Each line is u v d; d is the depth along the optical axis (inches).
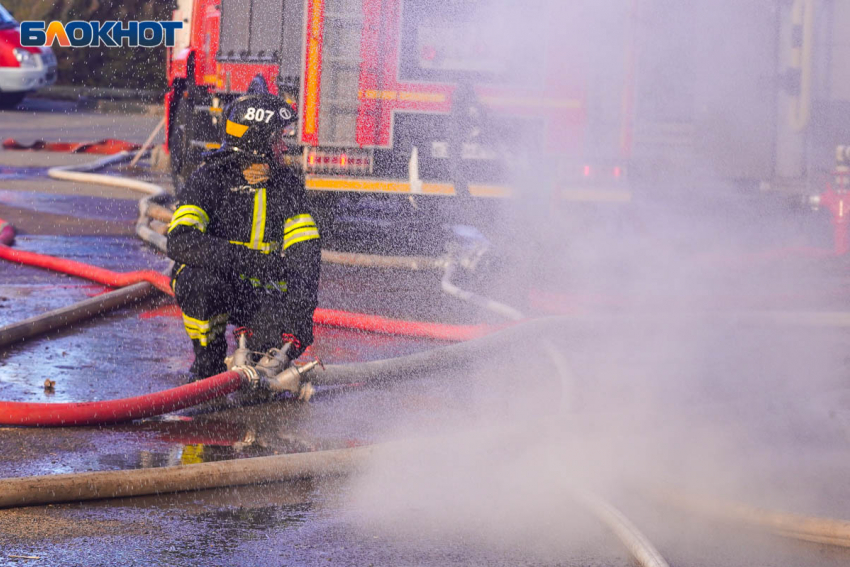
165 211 952.3
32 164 1486.2
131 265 771.4
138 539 279.4
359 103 786.2
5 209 1024.9
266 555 273.6
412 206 839.7
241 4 924.0
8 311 588.7
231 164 428.5
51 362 484.1
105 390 438.0
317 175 789.2
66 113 2353.6
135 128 2122.3
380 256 782.5
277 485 329.1
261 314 432.8
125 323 581.6
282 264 431.5
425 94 793.6
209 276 428.1
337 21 777.6
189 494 316.5
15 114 2257.6
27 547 270.4
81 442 362.6
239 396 428.1
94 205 1094.4
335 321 582.6
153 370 476.7
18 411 374.6
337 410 421.1
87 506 302.4
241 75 921.5
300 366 430.6
